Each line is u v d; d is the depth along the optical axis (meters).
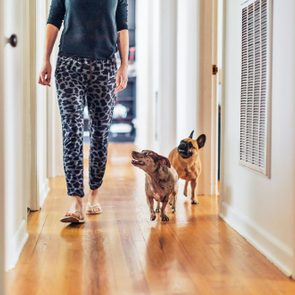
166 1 4.34
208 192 3.49
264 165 2.15
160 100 4.39
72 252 2.12
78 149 2.57
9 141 1.94
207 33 3.45
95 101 2.64
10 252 1.91
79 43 2.54
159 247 2.20
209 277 1.81
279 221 1.98
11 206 1.96
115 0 2.61
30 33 2.90
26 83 2.46
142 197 3.42
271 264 1.97
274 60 2.06
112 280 1.78
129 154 6.10
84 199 3.32
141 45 6.64
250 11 2.35
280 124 2.00
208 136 3.47
